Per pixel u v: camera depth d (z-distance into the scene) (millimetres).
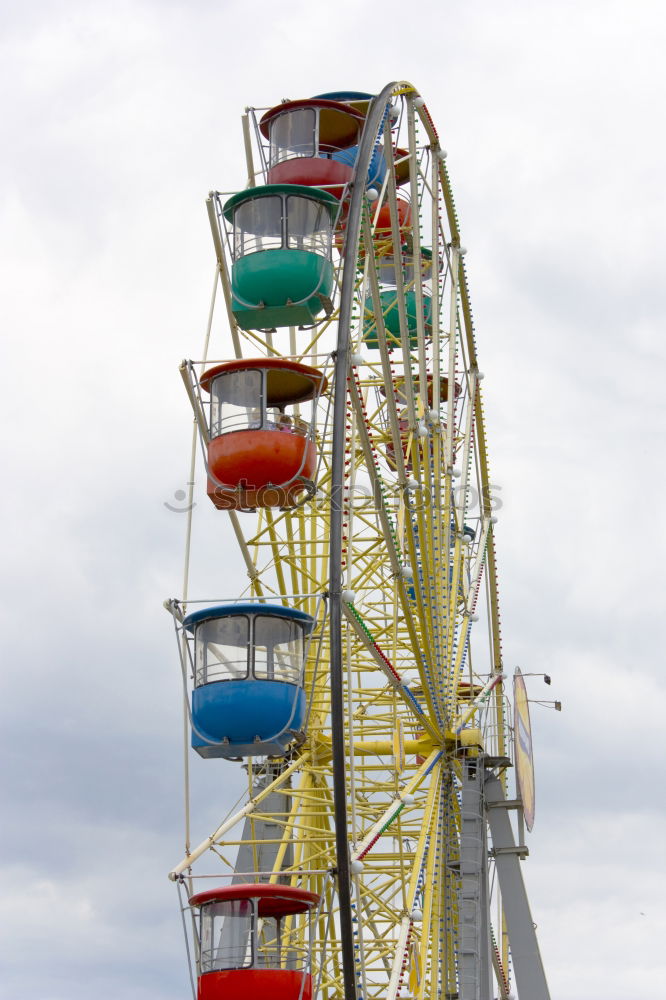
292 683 24891
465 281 34969
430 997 29359
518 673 37750
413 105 30234
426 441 28766
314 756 31359
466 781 35875
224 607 24875
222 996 23812
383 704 31328
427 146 32094
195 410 27078
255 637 24844
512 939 36031
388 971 29672
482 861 35375
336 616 22250
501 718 37531
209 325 27641
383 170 33281
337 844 21859
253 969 23859
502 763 37188
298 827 27844
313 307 28578
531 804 36875
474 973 34000
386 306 36594
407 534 27891
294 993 23953
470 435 35469
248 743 24609
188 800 24938
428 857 30297
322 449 28812
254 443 26188
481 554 38656
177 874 24312
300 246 27891
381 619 32469
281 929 25594
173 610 25125
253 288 27797
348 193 28703
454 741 34344
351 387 24875
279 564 30578
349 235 25000
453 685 34625
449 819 34844
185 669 25031
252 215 28141
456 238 35000
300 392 27750
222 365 26656
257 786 32812
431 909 29516
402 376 36156
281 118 31094
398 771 29547
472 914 34531
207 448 26812
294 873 24219
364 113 33062
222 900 24297
